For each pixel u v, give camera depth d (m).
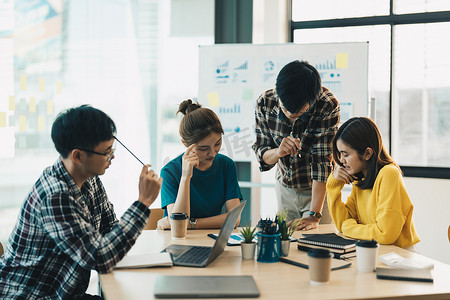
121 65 3.64
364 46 3.46
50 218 1.41
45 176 1.49
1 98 2.66
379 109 4.26
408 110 4.20
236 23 3.89
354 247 1.64
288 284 1.33
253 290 1.23
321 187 2.39
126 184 3.75
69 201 1.43
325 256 1.31
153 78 3.86
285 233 1.62
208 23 3.89
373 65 4.26
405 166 4.17
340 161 2.09
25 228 1.47
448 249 3.94
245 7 3.87
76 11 3.22
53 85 3.04
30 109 2.86
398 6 4.19
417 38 4.15
